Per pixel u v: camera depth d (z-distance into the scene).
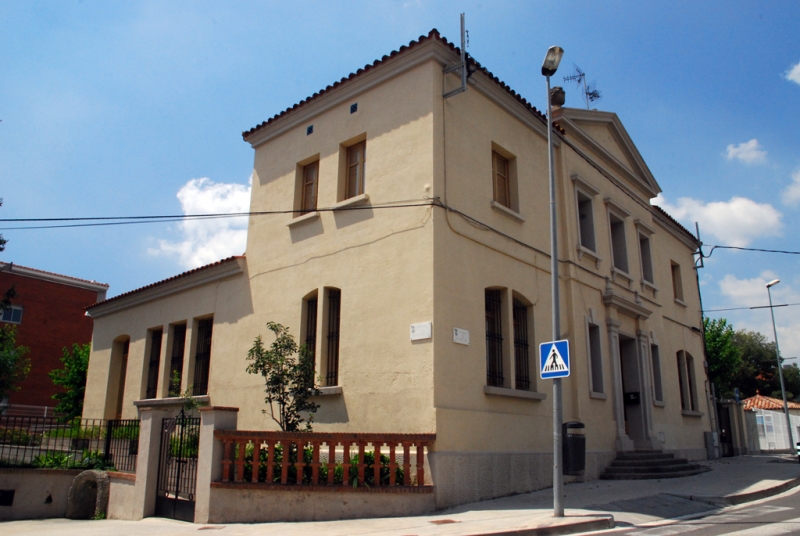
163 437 11.70
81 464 14.09
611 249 18.45
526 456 12.85
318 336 13.65
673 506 11.02
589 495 12.01
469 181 13.33
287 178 15.82
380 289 12.67
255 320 15.48
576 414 14.98
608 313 17.28
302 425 13.12
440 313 11.73
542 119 16.09
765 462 21.47
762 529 8.55
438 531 8.43
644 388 18.47
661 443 18.84
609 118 19.20
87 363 25.47
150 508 11.33
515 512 10.04
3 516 12.74
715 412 24.39
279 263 15.28
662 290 22.11
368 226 13.33
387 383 11.96
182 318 17.92
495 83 14.35
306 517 9.83
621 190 19.89
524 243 14.62
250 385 15.05
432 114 12.75
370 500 10.00
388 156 13.39
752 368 56.81
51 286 35.91
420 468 10.59
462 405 11.70
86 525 11.16
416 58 13.30
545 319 14.71
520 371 13.84
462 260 12.60
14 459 14.19
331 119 15.05
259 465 10.21
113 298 20.80
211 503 10.06
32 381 33.91
